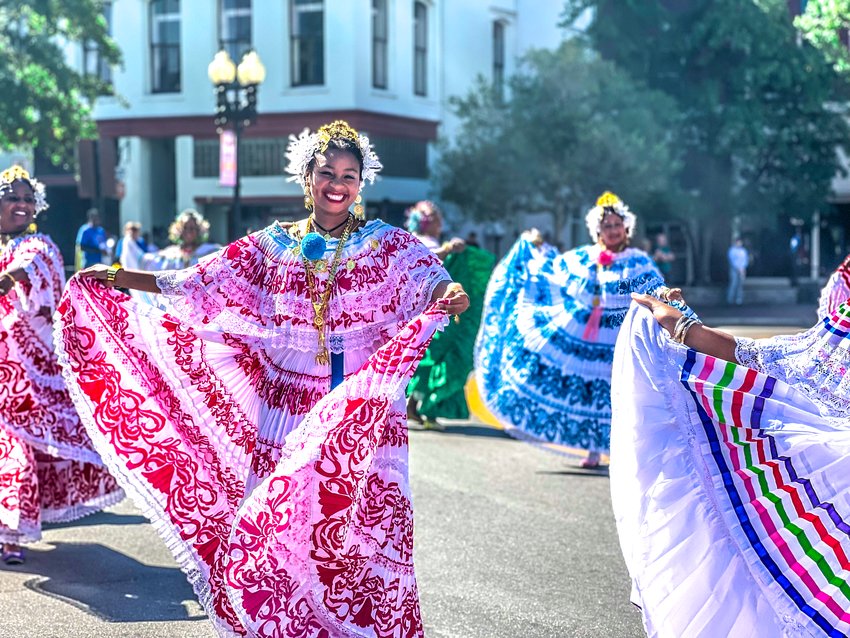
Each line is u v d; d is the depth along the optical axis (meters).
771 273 34.91
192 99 29.64
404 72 30.12
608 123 26.75
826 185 30.42
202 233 11.06
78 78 26.38
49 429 6.41
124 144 30.58
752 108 28.78
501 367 9.39
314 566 4.11
